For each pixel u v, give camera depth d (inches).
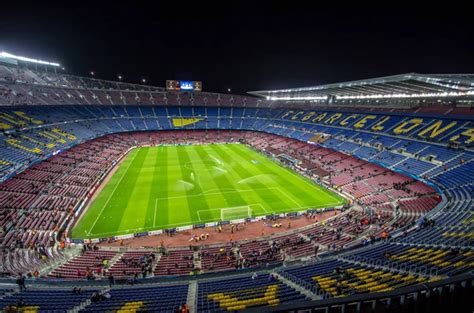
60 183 1822.1
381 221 1382.9
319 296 596.1
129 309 636.1
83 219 1497.3
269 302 591.2
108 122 3484.3
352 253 937.5
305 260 1013.8
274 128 3777.1
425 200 1533.0
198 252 1189.7
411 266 665.0
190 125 3973.9
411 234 1024.2
